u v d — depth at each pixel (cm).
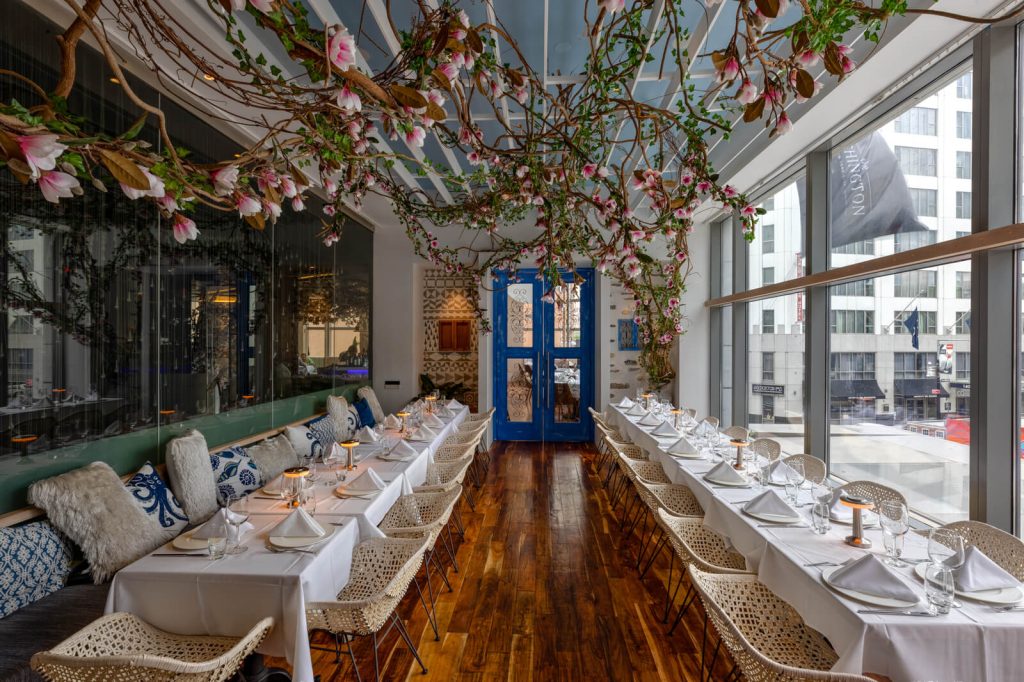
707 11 273
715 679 246
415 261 751
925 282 318
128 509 274
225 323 413
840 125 374
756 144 442
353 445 368
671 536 265
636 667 256
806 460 374
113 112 305
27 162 99
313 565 217
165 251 347
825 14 121
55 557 248
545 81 326
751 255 589
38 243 263
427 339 816
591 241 597
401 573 220
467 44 144
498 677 249
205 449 352
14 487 250
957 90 294
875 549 232
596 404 778
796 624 219
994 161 262
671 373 732
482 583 342
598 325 772
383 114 155
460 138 224
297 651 201
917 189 325
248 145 443
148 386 332
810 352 432
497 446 768
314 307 573
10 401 249
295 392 529
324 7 269
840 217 409
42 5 260
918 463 325
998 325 262
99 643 189
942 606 179
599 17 159
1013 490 264
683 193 228
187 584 207
